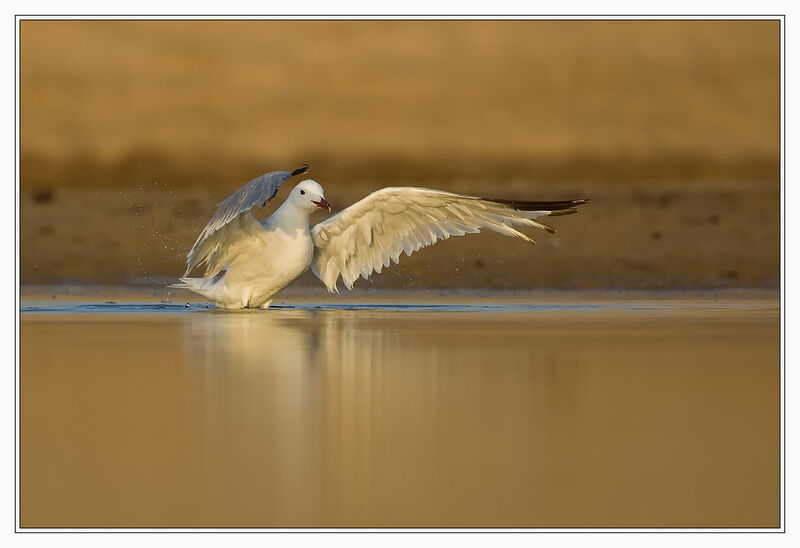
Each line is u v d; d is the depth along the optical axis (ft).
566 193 75.56
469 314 46.62
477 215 45.37
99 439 24.57
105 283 58.08
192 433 25.02
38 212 68.80
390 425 25.72
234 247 45.47
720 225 67.92
